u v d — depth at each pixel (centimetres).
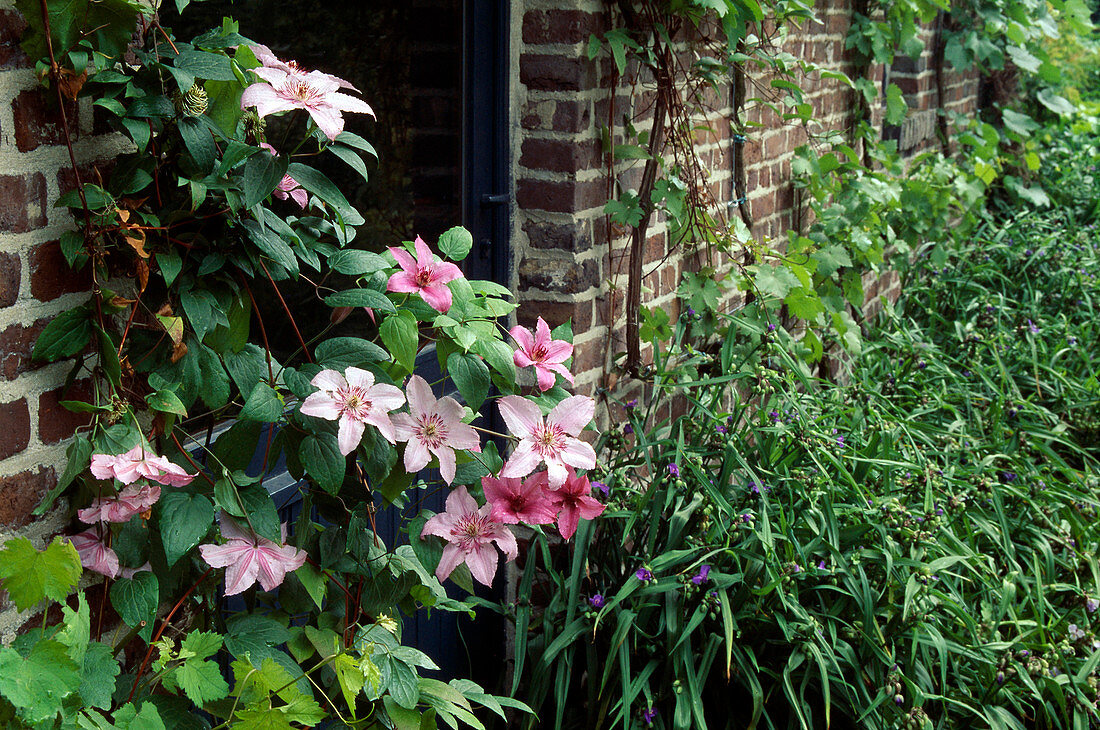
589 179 256
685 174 292
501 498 171
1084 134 760
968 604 270
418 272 157
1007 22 554
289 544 163
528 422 167
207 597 151
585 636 240
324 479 144
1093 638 251
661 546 258
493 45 240
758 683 225
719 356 311
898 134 518
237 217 137
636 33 257
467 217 243
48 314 131
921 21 481
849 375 454
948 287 519
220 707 143
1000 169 604
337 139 146
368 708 160
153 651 149
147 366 140
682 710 217
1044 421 393
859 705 228
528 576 246
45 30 120
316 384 140
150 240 134
